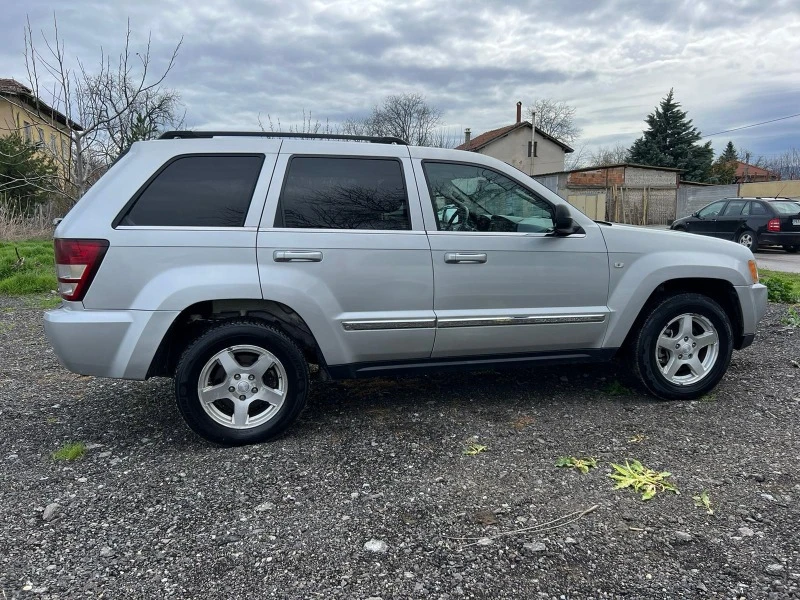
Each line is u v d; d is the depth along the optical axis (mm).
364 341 3605
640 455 3320
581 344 4023
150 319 3236
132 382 4805
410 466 3225
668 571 2297
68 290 3217
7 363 5402
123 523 2668
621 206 33031
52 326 3215
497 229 3865
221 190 3418
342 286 3510
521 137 47500
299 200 3500
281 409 3547
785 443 3449
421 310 3660
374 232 3566
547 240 3846
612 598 2152
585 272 3926
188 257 3297
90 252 3184
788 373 4773
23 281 9617
